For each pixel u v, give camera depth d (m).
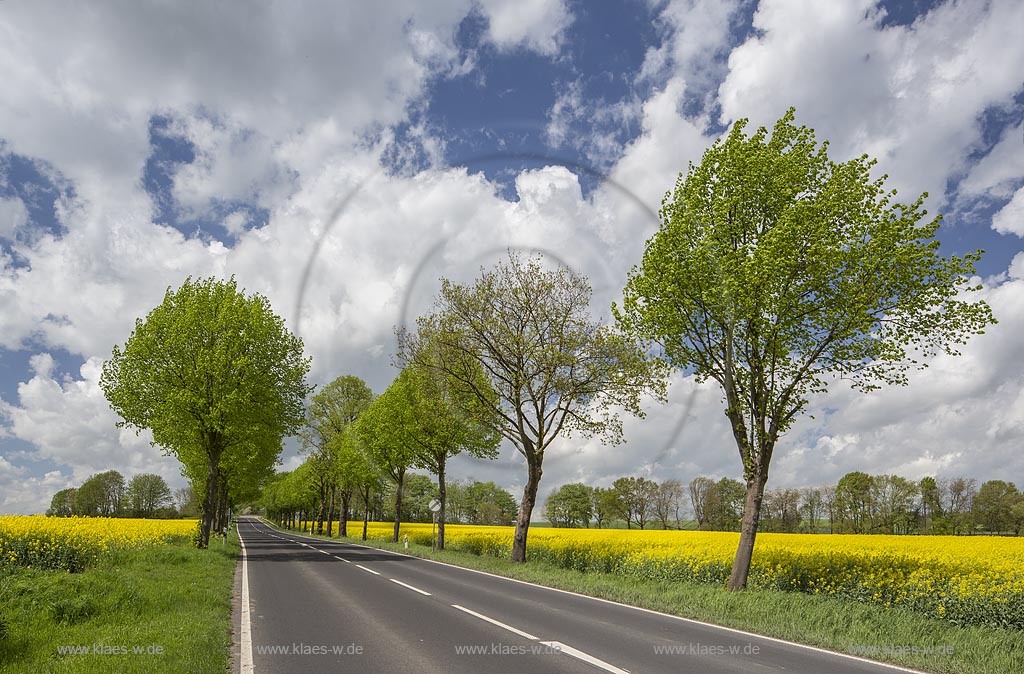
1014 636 9.40
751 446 15.30
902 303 13.63
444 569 20.39
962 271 13.12
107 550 18.48
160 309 25.78
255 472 46.97
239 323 26.17
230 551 26.48
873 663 7.69
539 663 7.09
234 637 8.55
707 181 15.60
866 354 14.17
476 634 8.78
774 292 14.21
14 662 6.72
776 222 14.52
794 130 15.10
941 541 33.88
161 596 11.07
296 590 13.94
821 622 10.27
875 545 28.91
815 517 75.12
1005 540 35.03
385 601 12.20
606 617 10.64
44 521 24.97
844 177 14.06
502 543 29.30
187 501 113.19
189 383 25.27
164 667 6.44
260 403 27.02
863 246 13.75
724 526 66.44
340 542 43.91
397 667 6.87
